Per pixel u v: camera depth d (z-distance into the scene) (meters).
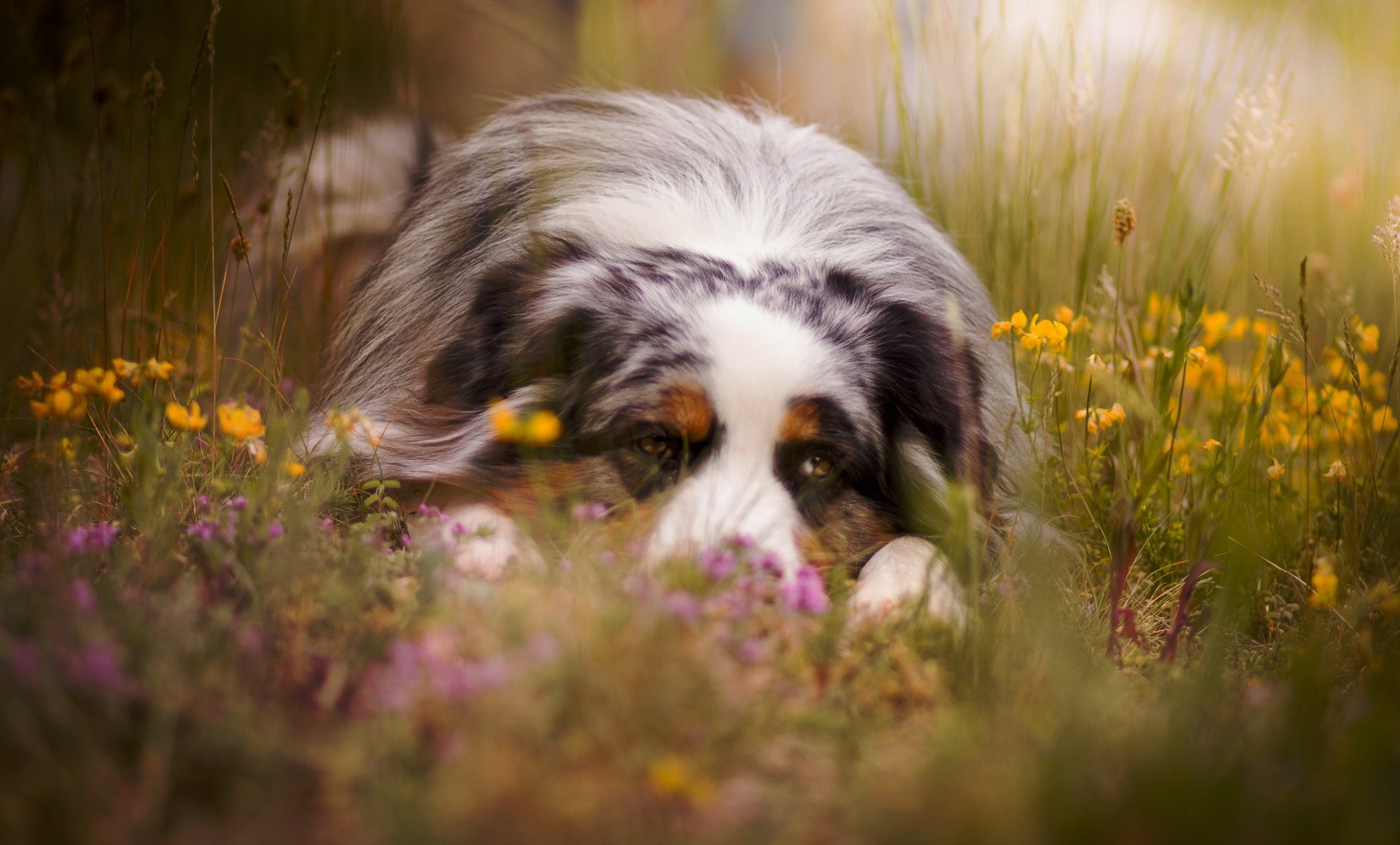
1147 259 4.70
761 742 2.06
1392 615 2.86
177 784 1.83
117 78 5.29
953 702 2.36
